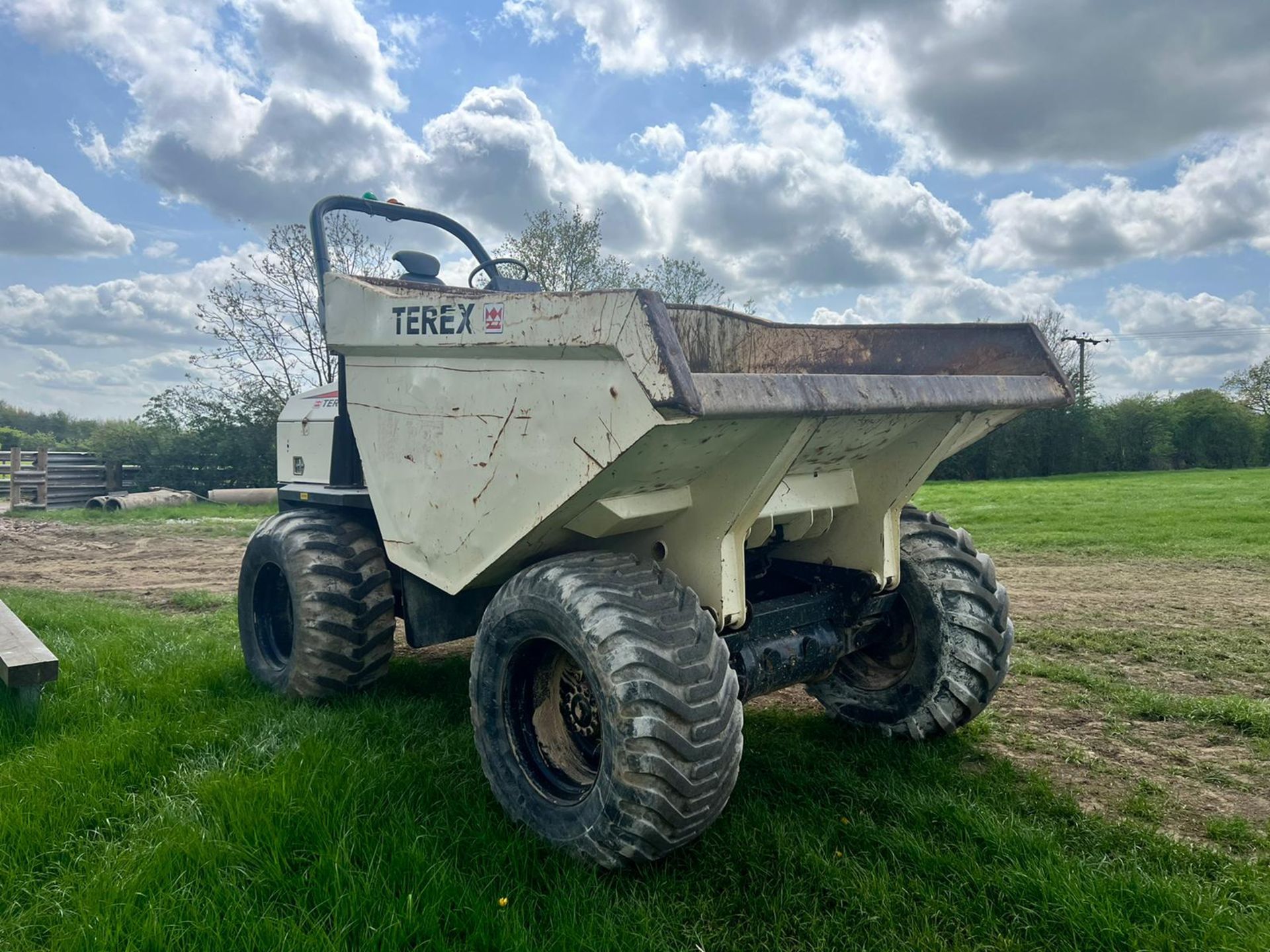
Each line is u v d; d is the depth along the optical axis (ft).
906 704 12.12
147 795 10.18
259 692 13.96
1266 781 11.40
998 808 10.34
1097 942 7.68
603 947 7.36
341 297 11.82
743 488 9.02
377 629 13.23
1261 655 17.69
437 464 10.53
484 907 7.76
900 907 8.23
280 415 15.96
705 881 8.60
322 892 7.95
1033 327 11.49
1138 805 10.53
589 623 8.39
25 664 12.35
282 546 13.32
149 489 63.36
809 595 11.27
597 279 64.49
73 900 7.91
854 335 13.38
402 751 11.24
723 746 8.23
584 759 9.57
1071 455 136.36
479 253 17.54
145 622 19.90
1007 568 29.78
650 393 7.36
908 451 10.80
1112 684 15.26
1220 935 7.64
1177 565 29.91
